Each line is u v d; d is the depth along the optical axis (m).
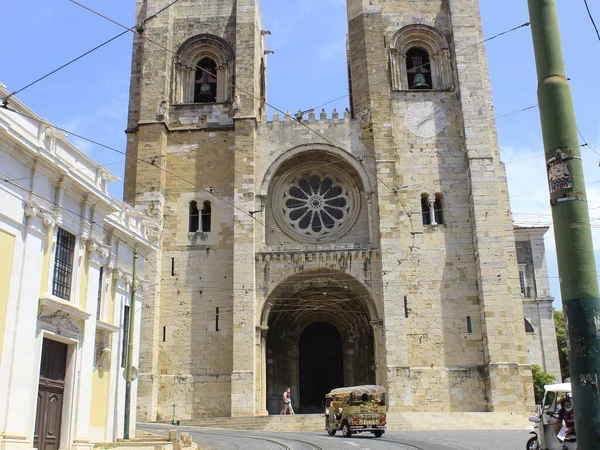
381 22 51.47
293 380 53.06
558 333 73.19
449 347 44.59
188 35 53.56
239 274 45.81
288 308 51.97
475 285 45.78
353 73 51.28
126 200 49.44
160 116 49.62
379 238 46.59
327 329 56.56
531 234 69.50
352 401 32.22
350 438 30.62
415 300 45.50
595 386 8.78
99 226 26.09
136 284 29.41
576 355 8.97
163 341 46.00
